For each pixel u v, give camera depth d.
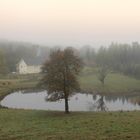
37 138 36.78
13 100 103.38
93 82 158.38
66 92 59.81
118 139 33.81
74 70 60.81
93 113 58.00
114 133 37.16
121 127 40.78
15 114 58.97
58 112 60.97
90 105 96.19
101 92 136.12
